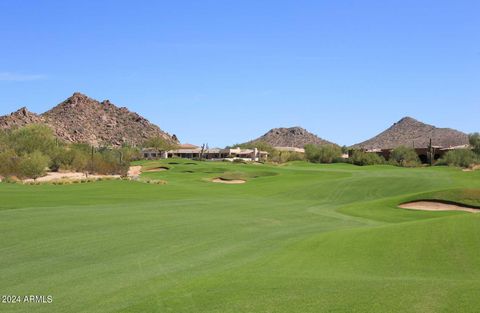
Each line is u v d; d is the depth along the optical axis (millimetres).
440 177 63281
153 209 34531
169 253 19516
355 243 20453
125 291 13719
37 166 71438
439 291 12047
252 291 12914
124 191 49812
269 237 24281
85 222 26625
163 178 78250
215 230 26047
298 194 51719
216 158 151750
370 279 14133
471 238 19203
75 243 20859
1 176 69500
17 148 86125
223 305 11758
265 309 11273
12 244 20281
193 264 17531
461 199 38656
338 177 69375
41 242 20828
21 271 16094
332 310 10961
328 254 18734
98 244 20828
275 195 51438
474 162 104438
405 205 38875
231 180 73250
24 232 22906
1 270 16219
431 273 14969
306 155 130875
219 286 13648
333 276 14789
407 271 15375
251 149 160000
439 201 38781
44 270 16266
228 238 23625
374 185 56094
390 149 129500
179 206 37438
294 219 32500
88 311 12000
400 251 18234
